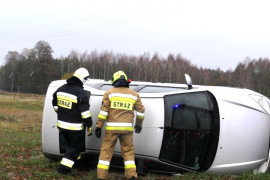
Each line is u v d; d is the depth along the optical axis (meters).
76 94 4.94
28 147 7.85
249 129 4.92
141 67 77.31
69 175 5.00
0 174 4.95
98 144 5.13
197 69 79.25
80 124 5.00
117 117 4.64
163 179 4.88
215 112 4.83
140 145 4.91
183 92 4.98
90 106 5.26
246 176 4.71
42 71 82.12
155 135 4.84
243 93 5.20
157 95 5.00
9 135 11.11
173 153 4.93
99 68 81.38
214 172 4.87
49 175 4.91
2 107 28.05
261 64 78.06
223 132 4.79
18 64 86.56
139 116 4.68
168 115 4.90
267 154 5.19
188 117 4.97
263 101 5.29
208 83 76.75
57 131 5.38
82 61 83.50
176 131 4.93
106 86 5.68
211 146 4.81
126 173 4.61
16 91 84.94
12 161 5.93
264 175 4.78
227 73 80.06
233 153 4.83
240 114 4.91
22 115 19.41
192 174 4.83
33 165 5.71
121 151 4.89
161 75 74.75
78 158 5.24
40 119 18.56
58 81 5.64
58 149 5.42
